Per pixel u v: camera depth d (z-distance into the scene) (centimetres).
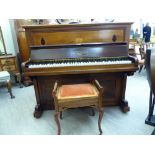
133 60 198
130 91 291
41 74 196
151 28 562
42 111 236
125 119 209
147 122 197
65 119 216
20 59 338
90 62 198
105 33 210
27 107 254
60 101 166
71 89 182
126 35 211
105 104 239
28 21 314
